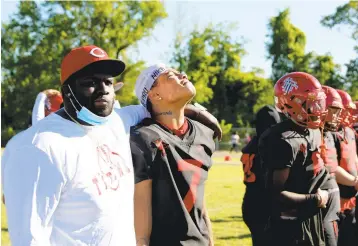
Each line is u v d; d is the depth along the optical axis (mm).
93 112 2654
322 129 4297
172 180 3234
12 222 2389
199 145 3408
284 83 4223
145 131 3266
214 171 21391
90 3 44969
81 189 2523
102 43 45000
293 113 4129
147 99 3420
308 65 55094
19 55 46656
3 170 2504
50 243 2488
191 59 52594
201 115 3596
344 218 5453
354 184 5137
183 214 3229
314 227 4129
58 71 45656
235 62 56906
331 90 5051
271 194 4055
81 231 2531
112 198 2619
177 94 3328
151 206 3254
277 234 4113
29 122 5914
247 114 57094
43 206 2408
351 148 5461
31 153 2432
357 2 51094
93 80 2639
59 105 5281
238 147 41562
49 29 45719
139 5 45250
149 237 3258
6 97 47531
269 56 57406
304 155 4047
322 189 4242
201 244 3287
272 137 4059
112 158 2699
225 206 11484
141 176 3201
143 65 45656
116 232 2621
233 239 8023
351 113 5816
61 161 2480
